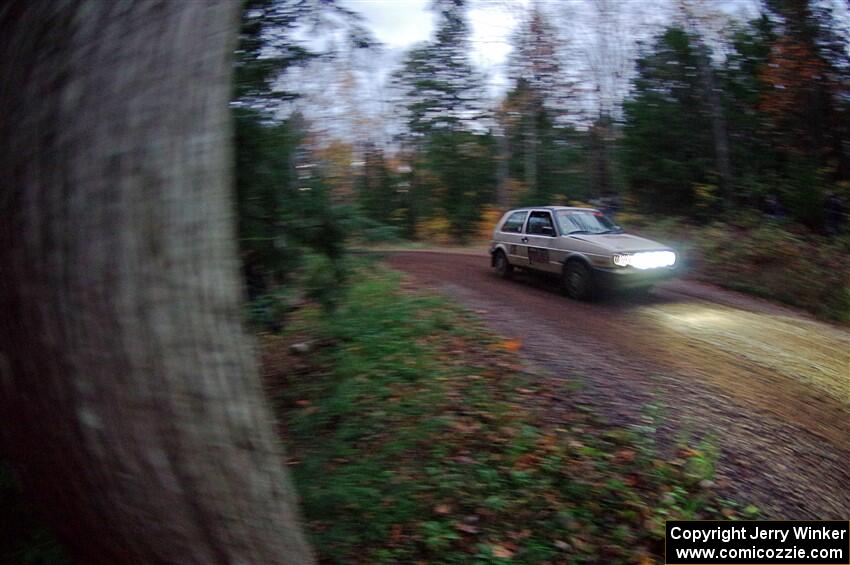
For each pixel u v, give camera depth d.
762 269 13.48
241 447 2.13
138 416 1.94
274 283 5.82
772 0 20.72
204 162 2.10
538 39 26.95
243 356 2.20
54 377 1.94
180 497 2.01
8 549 3.72
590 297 10.81
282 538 2.27
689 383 6.80
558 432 5.56
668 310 10.39
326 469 4.15
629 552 4.25
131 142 1.92
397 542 4.12
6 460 2.49
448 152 29.81
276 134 5.49
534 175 28.94
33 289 1.92
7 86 2.03
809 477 5.14
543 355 7.57
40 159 1.92
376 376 5.73
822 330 9.48
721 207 21.14
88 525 2.11
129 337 1.91
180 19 2.04
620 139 25.94
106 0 1.96
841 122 20.16
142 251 1.93
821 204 18.48
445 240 28.17
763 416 6.08
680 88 23.62
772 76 19.67
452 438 5.32
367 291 7.99
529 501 4.64
